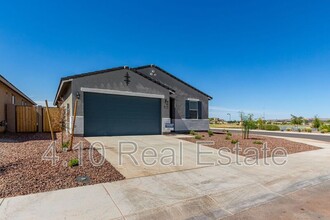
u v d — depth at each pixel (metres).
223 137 13.70
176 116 17.75
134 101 13.93
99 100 12.70
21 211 3.48
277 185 5.13
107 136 12.66
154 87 14.64
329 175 6.07
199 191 4.57
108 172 5.57
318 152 9.60
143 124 14.27
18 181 4.60
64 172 5.32
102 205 3.79
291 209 3.89
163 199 4.12
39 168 5.48
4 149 7.55
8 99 14.71
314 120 35.25
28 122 13.96
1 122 12.71
